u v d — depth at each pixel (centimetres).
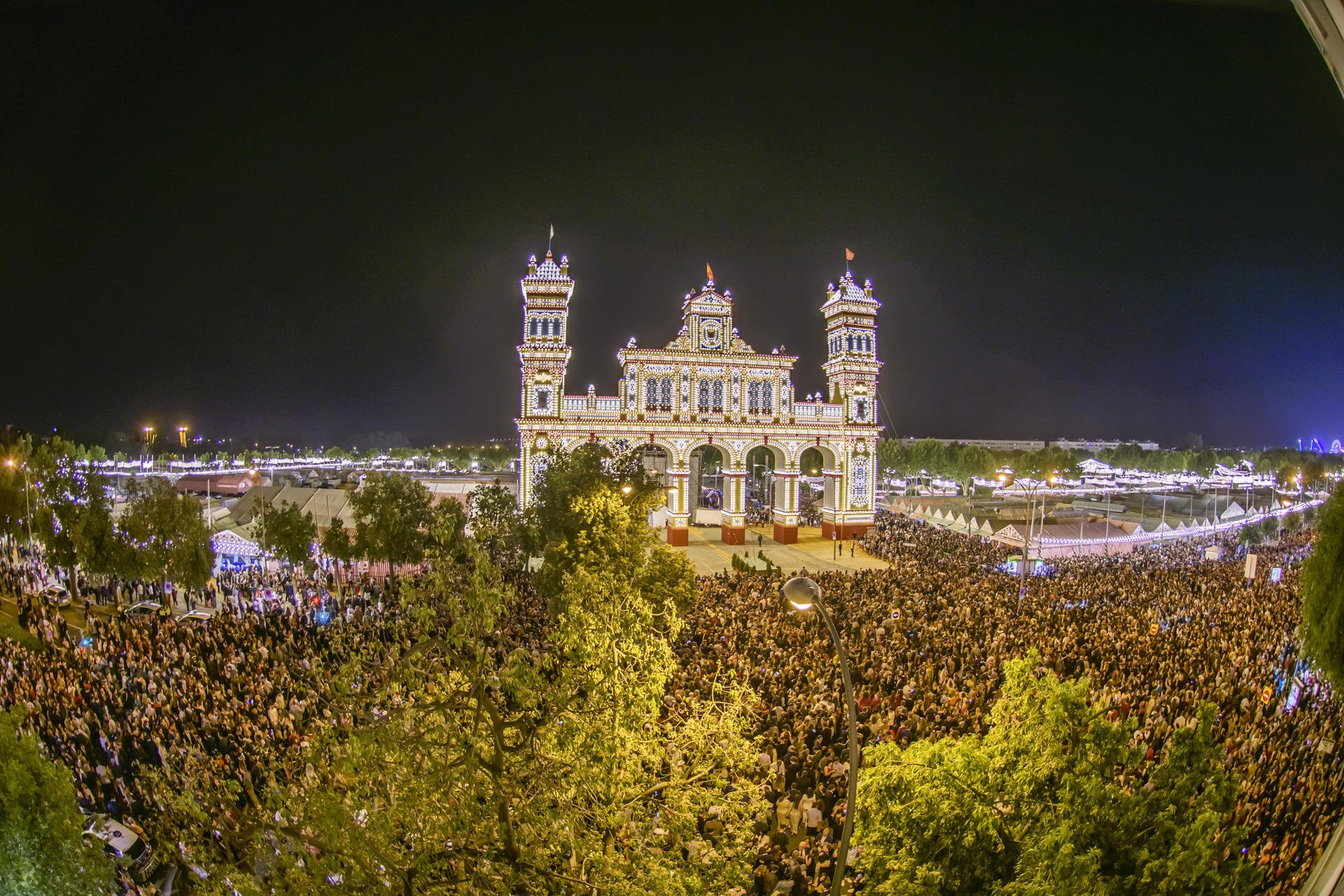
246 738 2084
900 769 1225
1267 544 6462
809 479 13750
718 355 7194
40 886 1232
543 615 3541
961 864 1159
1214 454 17162
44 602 3741
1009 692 1297
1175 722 2214
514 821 1167
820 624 3459
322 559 5297
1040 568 5294
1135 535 6938
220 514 6006
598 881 1162
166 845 1455
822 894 1571
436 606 1572
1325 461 9469
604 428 6812
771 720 2305
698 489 8481
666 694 2452
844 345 7519
